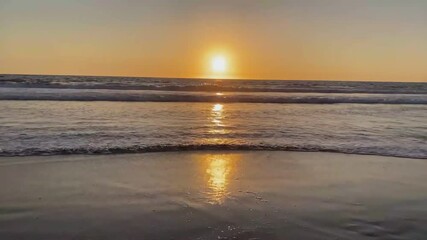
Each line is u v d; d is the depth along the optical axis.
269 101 21.53
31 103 16.91
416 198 5.91
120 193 5.82
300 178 6.89
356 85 50.16
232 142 9.76
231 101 21.17
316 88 37.22
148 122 12.51
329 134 11.34
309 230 4.57
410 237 4.43
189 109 16.73
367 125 13.33
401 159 8.52
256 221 4.82
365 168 7.70
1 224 4.57
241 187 6.27
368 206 5.49
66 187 6.03
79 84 29.42
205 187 6.21
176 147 8.93
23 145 8.55
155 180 6.52
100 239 4.23
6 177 6.41
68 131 10.36
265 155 8.60
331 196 5.91
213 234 4.39
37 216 4.86
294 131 11.72
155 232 4.43
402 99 23.44
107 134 10.17
